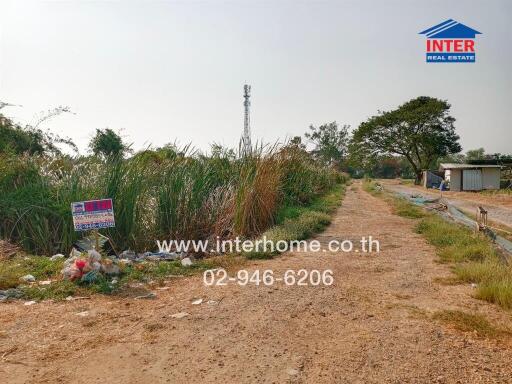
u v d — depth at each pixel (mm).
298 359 3680
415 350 3877
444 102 50656
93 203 6152
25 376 3344
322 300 5301
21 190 8445
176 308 4938
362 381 3320
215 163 11086
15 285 5594
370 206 18641
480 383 3309
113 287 5578
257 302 5180
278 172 12070
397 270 6914
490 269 6281
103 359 3646
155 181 9023
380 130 53188
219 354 3758
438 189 39656
